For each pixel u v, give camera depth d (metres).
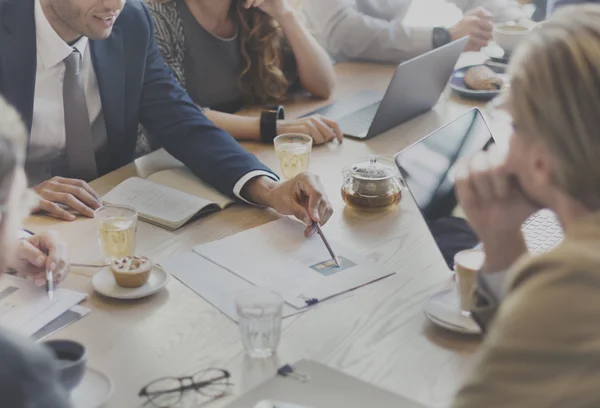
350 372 1.24
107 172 2.27
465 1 3.59
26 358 0.85
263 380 1.22
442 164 1.70
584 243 0.88
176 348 1.31
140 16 2.19
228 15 2.62
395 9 3.34
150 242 1.68
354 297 1.46
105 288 1.47
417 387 1.21
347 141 2.26
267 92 2.63
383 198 1.82
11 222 1.03
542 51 0.94
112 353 1.29
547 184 0.97
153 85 2.21
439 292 1.46
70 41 2.06
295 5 3.12
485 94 2.58
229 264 1.58
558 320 0.83
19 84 1.97
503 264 1.25
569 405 0.82
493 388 0.86
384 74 2.90
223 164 1.93
